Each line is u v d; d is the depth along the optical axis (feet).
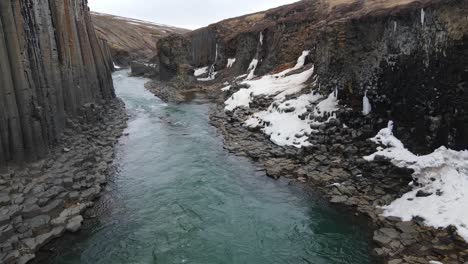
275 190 48.37
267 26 134.00
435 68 46.14
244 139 70.74
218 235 37.68
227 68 166.50
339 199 43.75
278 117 72.74
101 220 40.45
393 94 52.70
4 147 44.06
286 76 100.83
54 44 61.46
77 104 72.90
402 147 48.19
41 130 50.29
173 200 45.65
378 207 40.81
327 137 58.59
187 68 164.76
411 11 51.49
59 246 35.01
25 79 48.03
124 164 59.16
